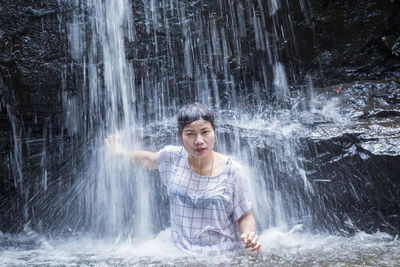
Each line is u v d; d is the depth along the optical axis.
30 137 4.44
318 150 3.47
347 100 4.30
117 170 3.90
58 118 4.41
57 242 3.61
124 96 4.41
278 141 3.55
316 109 4.19
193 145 2.32
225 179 2.45
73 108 4.37
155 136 3.70
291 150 3.52
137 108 4.44
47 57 4.25
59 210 4.18
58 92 4.31
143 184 3.81
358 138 3.42
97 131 4.38
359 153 3.35
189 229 2.48
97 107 4.38
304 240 3.07
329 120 3.85
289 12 4.75
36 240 3.73
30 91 4.26
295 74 4.93
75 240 3.69
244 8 4.62
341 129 3.53
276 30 4.75
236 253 2.44
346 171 3.40
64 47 4.26
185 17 4.48
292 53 4.86
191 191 2.45
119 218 3.89
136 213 3.85
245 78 4.76
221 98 4.65
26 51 4.21
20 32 4.19
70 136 4.40
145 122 4.30
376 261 2.19
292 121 3.89
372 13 4.87
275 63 4.83
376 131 3.47
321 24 4.85
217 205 2.44
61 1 4.22
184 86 4.56
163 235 2.93
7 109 4.30
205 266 2.12
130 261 2.32
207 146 2.34
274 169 3.54
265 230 3.51
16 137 4.45
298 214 3.53
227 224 2.51
